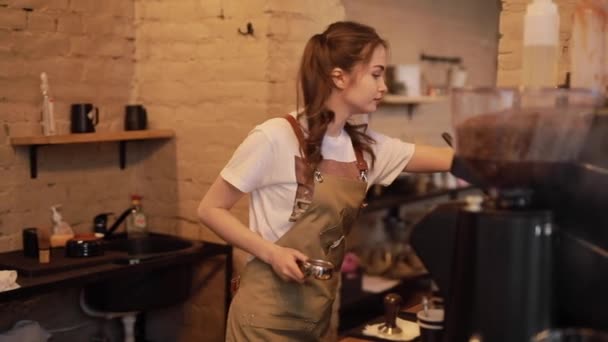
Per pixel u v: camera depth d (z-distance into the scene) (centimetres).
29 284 266
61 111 336
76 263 291
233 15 332
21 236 323
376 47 200
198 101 349
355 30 202
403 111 536
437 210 131
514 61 268
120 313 328
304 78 207
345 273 439
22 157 321
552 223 117
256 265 214
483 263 117
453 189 521
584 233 118
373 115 502
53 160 335
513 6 266
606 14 170
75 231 348
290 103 325
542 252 116
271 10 321
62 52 334
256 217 212
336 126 208
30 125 322
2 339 297
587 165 118
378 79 202
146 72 365
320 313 213
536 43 144
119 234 350
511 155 117
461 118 122
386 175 218
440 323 168
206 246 333
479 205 123
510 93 116
